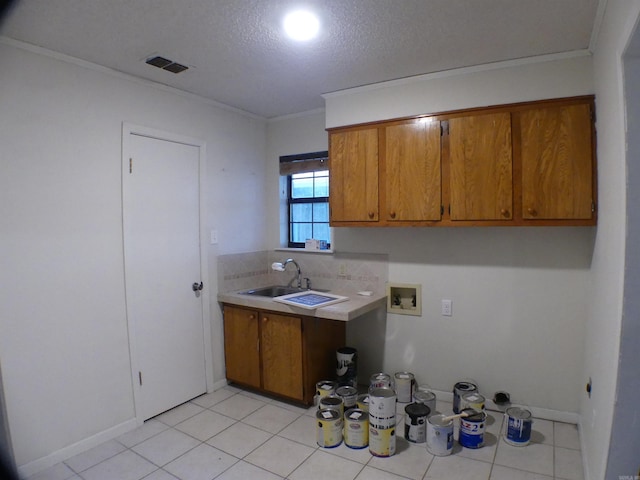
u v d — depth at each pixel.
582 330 2.51
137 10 1.82
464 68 2.54
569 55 2.29
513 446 2.33
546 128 2.34
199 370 3.12
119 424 2.55
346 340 3.38
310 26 2.01
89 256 2.40
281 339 2.95
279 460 2.25
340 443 2.42
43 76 2.20
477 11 1.87
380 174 2.84
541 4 1.81
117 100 2.56
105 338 2.48
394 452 2.29
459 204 2.57
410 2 1.78
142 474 2.14
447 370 2.96
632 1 1.28
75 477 2.12
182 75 2.65
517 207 2.43
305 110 3.50
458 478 2.04
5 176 2.05
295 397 2.92
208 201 3.20
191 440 2.48
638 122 1.44
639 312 1.43
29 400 2.13
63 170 2.28
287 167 3.70
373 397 2.27
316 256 3.53
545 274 2.61
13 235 2.08
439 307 2.96
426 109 2.68
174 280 2.93
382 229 3.18
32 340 2.15
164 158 2.85
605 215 1.91
